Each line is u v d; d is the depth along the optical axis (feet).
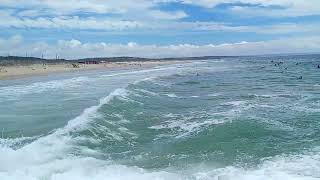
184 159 47.52
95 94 111.34
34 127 61.98
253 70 287.48
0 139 53.98
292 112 78.02
